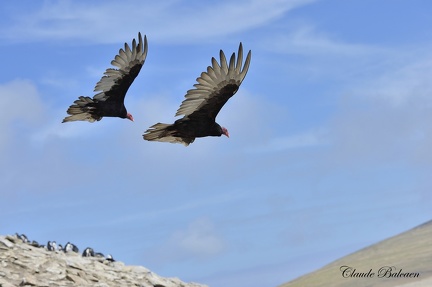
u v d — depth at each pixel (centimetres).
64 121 1602
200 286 2141
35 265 1870
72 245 2162
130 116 1608
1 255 1884
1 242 1972
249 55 1238
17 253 1931
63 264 1939
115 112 1600
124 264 2148
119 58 1603
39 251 2020
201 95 1263
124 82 1602
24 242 2089
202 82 1255
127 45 1603
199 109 1274
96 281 1898
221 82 1252
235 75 1245
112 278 1969
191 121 1287
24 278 1741
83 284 1834
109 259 2161
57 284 1789
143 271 2116
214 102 1270
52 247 2103
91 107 1594
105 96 1600
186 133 1300
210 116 1286
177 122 1290
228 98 1264
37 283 1750
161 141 1315
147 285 1991
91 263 2072
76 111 1596
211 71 1246
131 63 1602
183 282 2142
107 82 1602
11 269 1812
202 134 1296
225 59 1238
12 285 1697
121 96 1606
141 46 1605
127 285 1942
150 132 1298
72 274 1881
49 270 1859
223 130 1307
